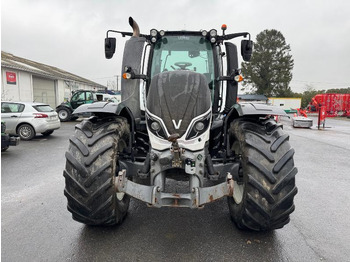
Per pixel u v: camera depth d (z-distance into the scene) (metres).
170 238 2.57
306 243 2.52
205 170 2.52
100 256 2.28
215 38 3.31
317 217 3.12
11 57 24.98
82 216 2.37
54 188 4.17
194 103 2.35
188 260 2.23
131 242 2.49
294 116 15.70
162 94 2.40
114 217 2.45
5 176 4.85
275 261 2.23
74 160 2.26
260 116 2.77
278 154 2.26
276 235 2.65
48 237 2.60
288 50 49.72
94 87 37.88
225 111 3.34
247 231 2.72
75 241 2.52
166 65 3.48
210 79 3.41
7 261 2.21
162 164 2.25
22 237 2.60
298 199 3.72
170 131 2.28
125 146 2.81
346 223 2.97
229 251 2.36
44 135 10.42
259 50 49.34
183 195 2.20
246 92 49.84
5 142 6.71
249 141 2.32
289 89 47.66
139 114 3.17
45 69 26.55
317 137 10.62
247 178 2.25
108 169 2.26
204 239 2.56
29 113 9.31
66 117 16.67
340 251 2.40
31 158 6.42
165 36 3.49
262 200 2.19
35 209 3.31
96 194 2.22
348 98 21.84
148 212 3.16
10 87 17.88
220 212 3.18
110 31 3.35
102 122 2.58
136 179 3.16
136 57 2.99
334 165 5.88
